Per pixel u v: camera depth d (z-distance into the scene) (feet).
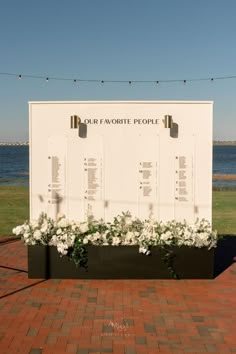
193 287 22.56
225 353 15.38
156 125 25.26
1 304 20.06
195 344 16.06
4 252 29.96
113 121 25.36
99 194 25.58
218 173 186.09
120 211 25.59
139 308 19.63
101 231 23.99
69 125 25.41
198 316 18.72
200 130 25.11
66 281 23.43
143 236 23.48
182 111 25.11
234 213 49.26
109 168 25.52
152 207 25.52
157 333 16.98
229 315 18.85
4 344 15.98
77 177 25.63
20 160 296.92
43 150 25.58
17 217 45.55
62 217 25.64
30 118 25.46
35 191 25.70
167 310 19.42
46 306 19.83
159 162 25.36
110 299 20.76
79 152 25.52
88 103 25.34
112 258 23.65
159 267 23.67
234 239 35.19
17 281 23.44
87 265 23.67
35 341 16.24
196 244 23.43
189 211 25.41
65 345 15.92
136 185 25.49
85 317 18.56
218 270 25.84
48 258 23.79
